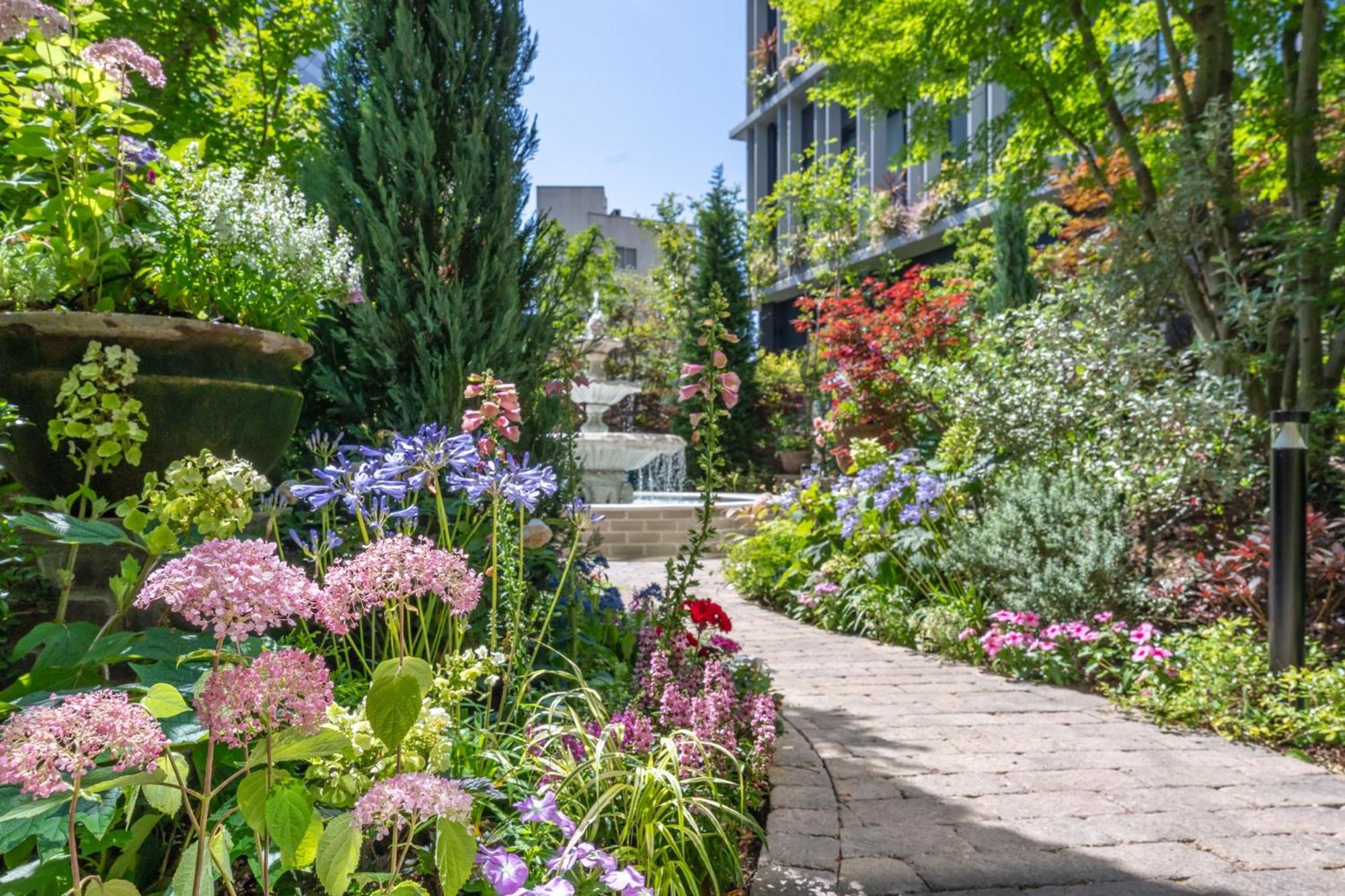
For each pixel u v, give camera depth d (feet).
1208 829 9.22
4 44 9.53
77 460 8.25
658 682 9.96
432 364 12.83
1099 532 17.19
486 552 11.35
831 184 57.98
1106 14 25.77
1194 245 22.56
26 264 8.93
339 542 9.06
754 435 65.36
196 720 5.11
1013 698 14.57
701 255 67.92
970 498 21.93
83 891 3.95
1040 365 23.18
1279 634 12.86
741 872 7.82
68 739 3.68
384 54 13.30
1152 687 13.91
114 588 6.28
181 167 10.46
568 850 5.49
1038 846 8.75
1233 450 18.44
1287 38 22.70
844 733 12.51
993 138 27.73
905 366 28.99
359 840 4.22
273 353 9.80
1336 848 8.77
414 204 13.12
